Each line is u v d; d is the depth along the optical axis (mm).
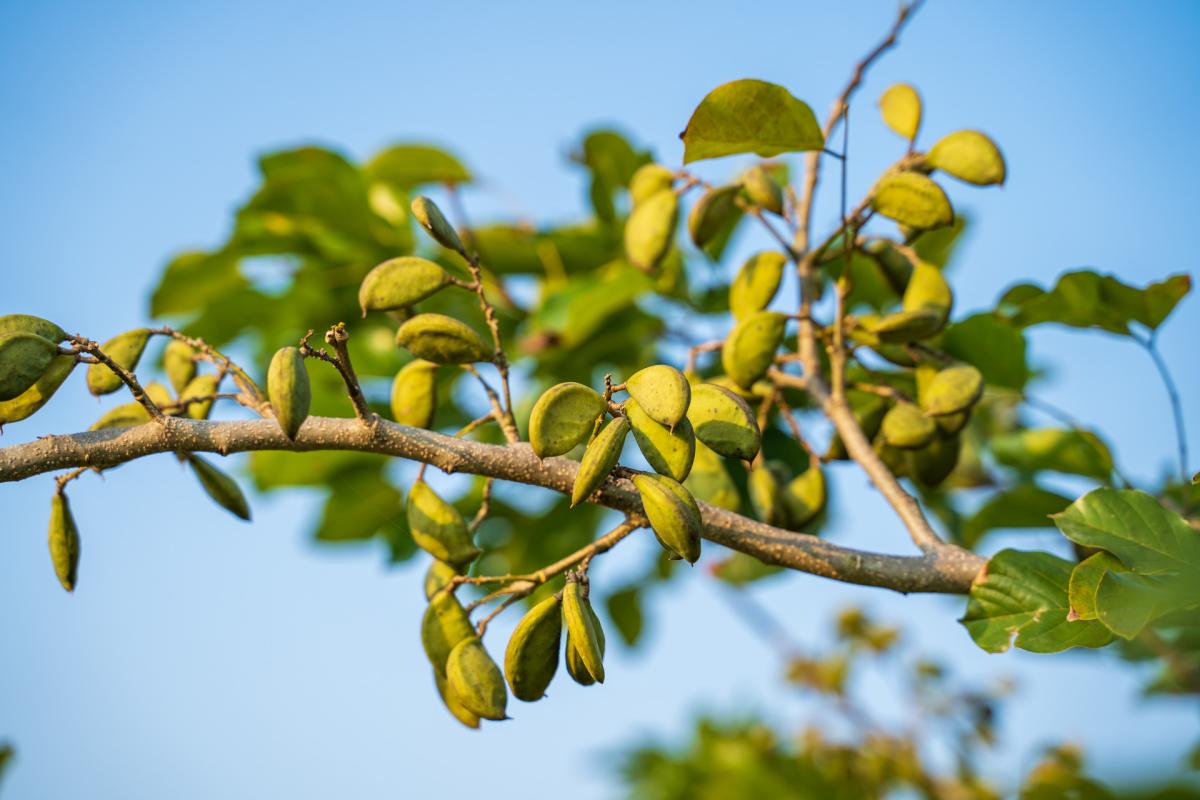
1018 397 1890
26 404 1516
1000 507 1931
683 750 2738
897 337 1683
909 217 1673
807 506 1688
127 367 1584
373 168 2150
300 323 2066
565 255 2076
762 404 1728
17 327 1510
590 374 2043
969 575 1570
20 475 1509
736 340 1682
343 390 2035
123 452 1518
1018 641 1550
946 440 1720
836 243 1927
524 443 1547
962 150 1685
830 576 1561
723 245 2094
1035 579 1562
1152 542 1531
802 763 2436
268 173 2076
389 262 1596
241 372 1596
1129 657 1743
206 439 1522
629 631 2193
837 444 1713
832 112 1771
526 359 2027
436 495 1588
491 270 2094
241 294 2043
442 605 1572
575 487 1464
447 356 1578
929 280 1695
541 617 1522
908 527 1606
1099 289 1813
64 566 1549
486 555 2035
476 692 1536
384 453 1534
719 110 1619
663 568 2170
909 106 1727
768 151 1644
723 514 1552
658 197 1777
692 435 1493
